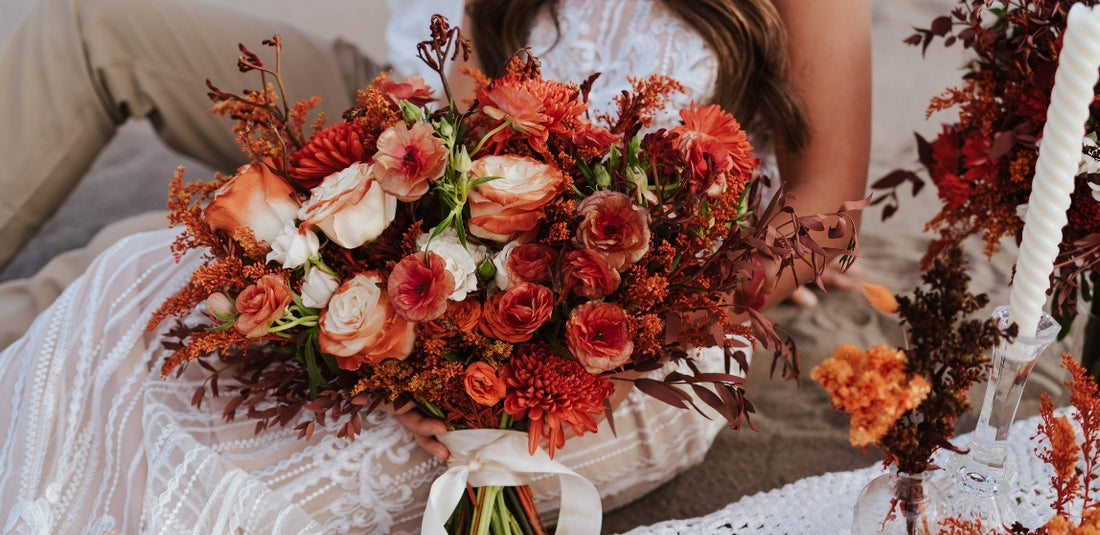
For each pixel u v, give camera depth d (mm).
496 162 910
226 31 2164
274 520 1122
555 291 903
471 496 1125
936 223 1343
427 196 971
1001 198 1217
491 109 933
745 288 1004
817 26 1480
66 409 1261
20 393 1283
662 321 992
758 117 1613
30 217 2096
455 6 2223
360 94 1023
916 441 748
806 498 1087
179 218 990
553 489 1445
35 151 2053
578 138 981
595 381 979
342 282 945
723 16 1478
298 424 1134
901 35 3781
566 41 1615
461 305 937
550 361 954
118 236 2012
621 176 922
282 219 939
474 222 895
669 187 958
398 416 1158
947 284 754
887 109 3297
